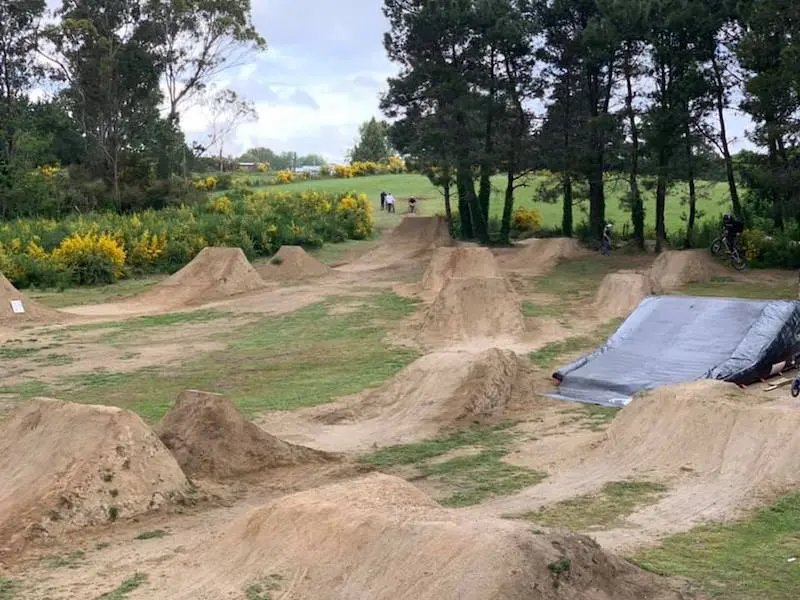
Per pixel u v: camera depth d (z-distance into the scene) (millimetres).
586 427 14469
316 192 58281
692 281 31391
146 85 61625
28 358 21812
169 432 12367
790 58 30984
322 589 6738
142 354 22250
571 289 30906
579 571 6273
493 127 46281
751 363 16656
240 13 65188
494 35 41812
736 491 10352
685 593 6832
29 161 59219
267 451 12383
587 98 43156
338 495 8070
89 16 60375
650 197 54312
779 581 7371
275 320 27141
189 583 7527
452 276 31531
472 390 15680
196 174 86188
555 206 64250
